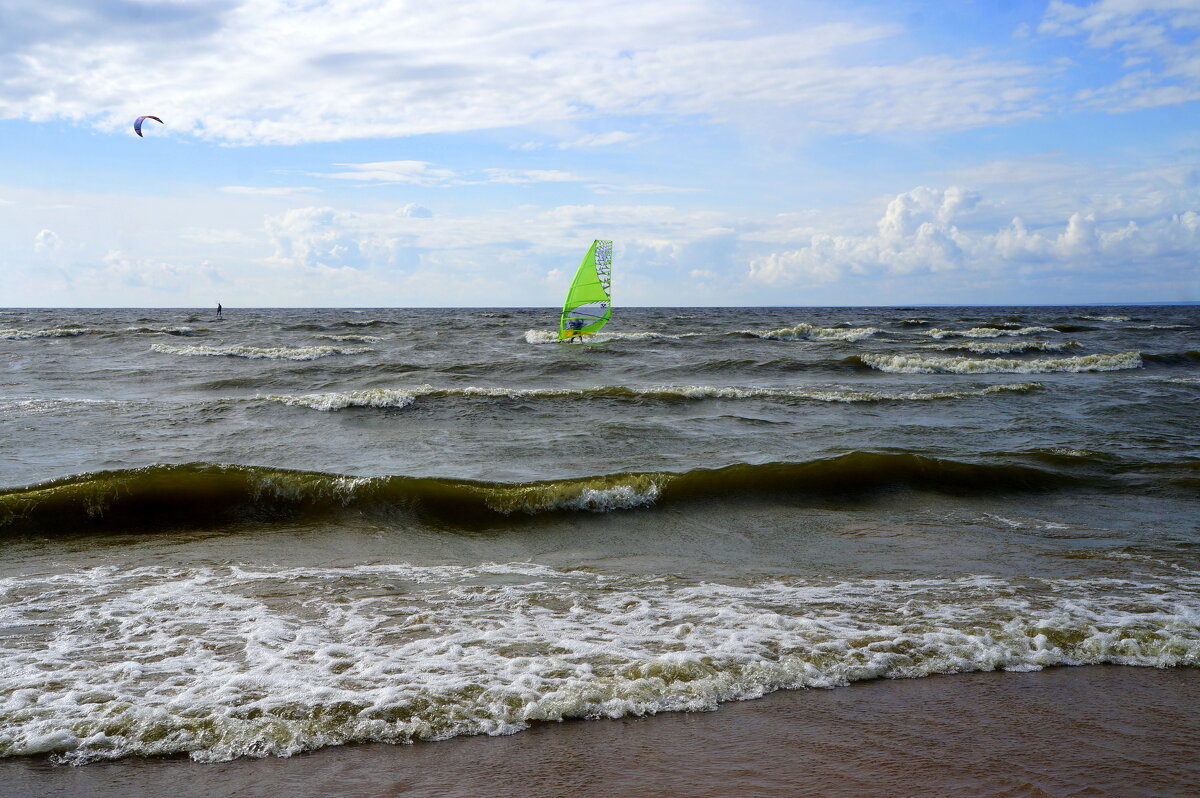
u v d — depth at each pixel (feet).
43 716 15.87
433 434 53.16
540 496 36.09
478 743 15.19
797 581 25.99
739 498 37.91
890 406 66.08
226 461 44.04
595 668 18.57
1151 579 25.88
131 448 46.96
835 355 112.68
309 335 151.84
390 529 33.12
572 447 49.06
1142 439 51.65
